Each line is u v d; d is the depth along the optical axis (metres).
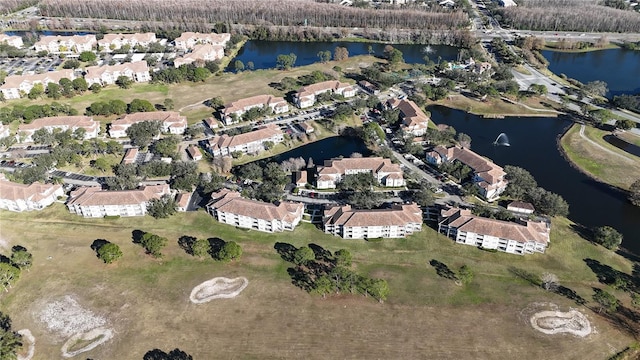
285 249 177.12
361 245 180.25
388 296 157.00
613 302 147.88
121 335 143.00
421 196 198.88
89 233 184.50
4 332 139.38
